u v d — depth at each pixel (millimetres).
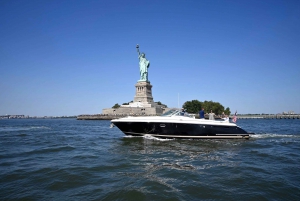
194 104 123625
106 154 14922
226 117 23875
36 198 7688
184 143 19797
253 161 13031
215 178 9758
